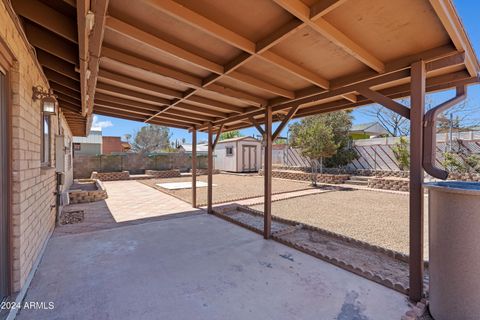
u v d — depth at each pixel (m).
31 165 2.57
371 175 10.99
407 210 6.07
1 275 2.01
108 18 1.79
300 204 6.80
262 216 5.47
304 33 2.00
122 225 4.57
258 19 1.83
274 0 1.51
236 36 1.99
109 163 14.42
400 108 2.36
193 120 5.63
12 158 2.13
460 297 1.76
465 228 1.76
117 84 3.29
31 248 2.60
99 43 1.86
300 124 11.84
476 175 7.69
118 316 1.98
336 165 12.23
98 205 6.38
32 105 2.60
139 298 2.23
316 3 1.61
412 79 2.24
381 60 2.34
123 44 2.21
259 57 2.21
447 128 10.39
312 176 11.35
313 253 3.22
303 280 2.59
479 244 1.72
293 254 3.27
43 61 2.71
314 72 2.70
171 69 2.70
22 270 2.25
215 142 5.47
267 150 3.94
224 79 3.00
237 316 2.00
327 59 2.42
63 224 4.60
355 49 2.05
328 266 2.92
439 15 1.60
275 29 1.94
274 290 2.39
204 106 4.28
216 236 3.98
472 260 1.73
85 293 2.30
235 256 3.20
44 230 3.37
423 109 2.20
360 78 2.65
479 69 2.36
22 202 2.24
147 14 1.79
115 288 2.39
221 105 4.10
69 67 2.83
